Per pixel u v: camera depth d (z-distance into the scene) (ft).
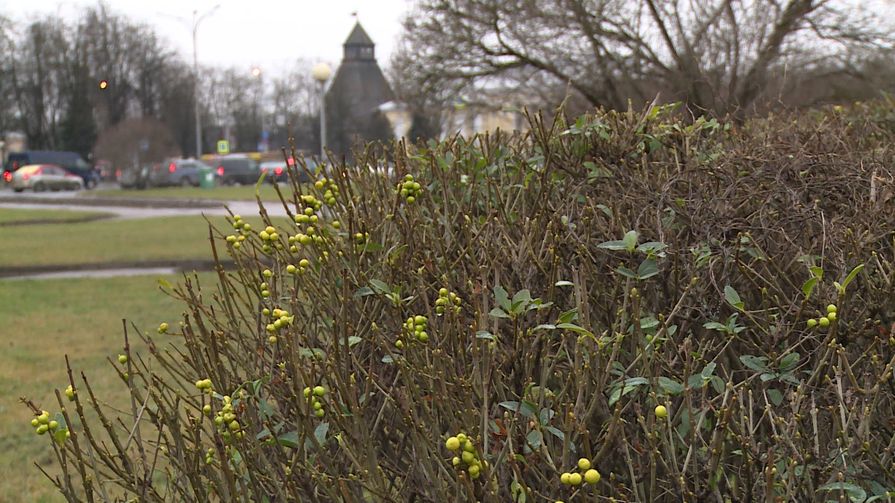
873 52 44.01
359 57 204.03
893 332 7.08
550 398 6.68
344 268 7.99
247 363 8.29
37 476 15.99
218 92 242.58
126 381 7.88
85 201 116.26
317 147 203.10
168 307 33.63
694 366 7.30
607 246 7.45
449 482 6.55
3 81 209.56
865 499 6.35
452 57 51.01
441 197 9.82
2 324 30.30
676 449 6.95
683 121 10.80
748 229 8.27
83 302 35.19
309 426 6.64
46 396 20.80
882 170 8.95
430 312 7.29
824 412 7.24
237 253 9.00
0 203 116.37
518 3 48.42
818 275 6.93
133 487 7.44
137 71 215.92
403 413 6.97
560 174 9.84
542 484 6.34
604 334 6.94
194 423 7.23
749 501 6.29
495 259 7.95
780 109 17.76
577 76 47.37
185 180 167.22
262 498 7.42
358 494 7.20
